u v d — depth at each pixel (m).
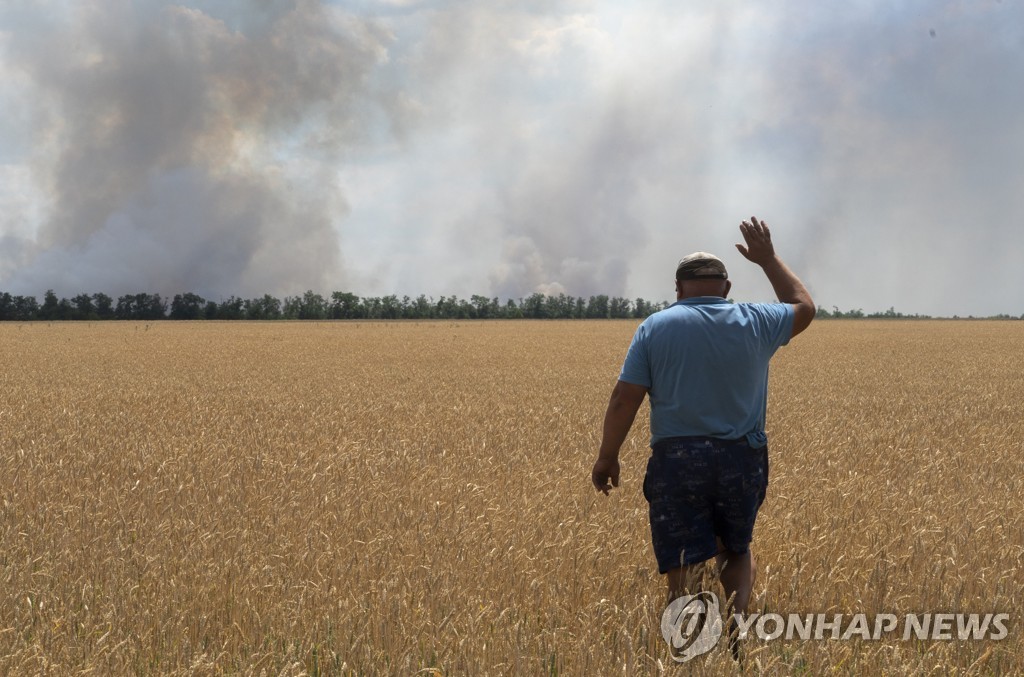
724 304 4.09
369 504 6.33
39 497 6.78
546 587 4.43
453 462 8.37
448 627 3.72
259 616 3.97
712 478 3.92
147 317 170.50
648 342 4.02
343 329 81.38
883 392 18.89
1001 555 4.91
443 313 182.50
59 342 50.16
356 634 3.71
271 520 5.86
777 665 3.33
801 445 9.77
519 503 6.29
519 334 65.56
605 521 5.71
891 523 5.75
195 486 7.12
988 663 3.55
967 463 8.80
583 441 10.05
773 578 4.47
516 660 3.35
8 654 3.40
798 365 29.72
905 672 3.26
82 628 3.75
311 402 15.84
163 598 4.10
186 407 14.59
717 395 3.94
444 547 5.09
